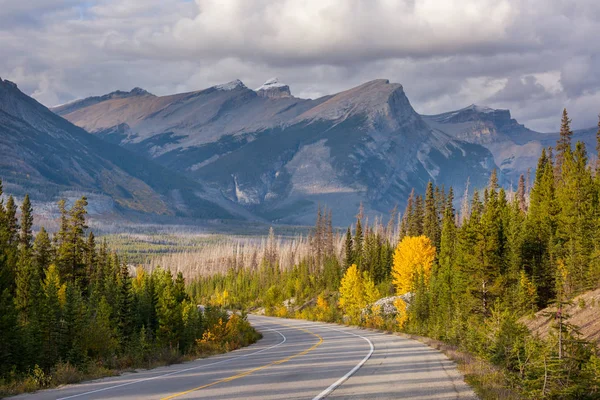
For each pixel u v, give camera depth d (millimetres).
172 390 15617
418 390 15125
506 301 48938
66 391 16719
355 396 14031
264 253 199500
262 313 130125
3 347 29016
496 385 16141
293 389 15320
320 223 150625
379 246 116750
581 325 34656
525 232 59375
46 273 54531
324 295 117000
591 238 51969
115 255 83188
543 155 77625
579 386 16672
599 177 62594
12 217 65875
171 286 64688
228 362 25984
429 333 47938
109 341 35344
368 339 42312
